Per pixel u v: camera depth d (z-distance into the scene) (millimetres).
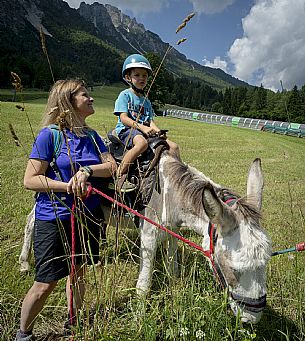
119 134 3553
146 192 3133
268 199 7824
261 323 3029
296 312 3062
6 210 5492
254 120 36844
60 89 2619
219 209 2182
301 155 16234
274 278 3598
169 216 3080
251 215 2301
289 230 5551
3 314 2928
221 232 2273
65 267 2533
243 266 2117
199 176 2953
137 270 3756
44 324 2984
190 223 2980
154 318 2514
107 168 2607
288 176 10789
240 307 2162
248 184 2627
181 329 2322
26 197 6301
